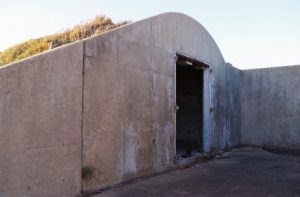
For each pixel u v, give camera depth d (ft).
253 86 42.27
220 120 35.17
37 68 12.85
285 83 40.34
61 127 14.06
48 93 13.39
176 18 25.31
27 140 12.40
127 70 19.01
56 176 13.75
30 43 25.41
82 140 15.37
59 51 13.99
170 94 24.04
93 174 16.01
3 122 11.49
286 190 18.02
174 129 24.48
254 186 18.86
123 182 18.38
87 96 15.72
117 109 18.01
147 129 20.93
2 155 11.44
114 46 17.89
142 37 20.66
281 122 40.32
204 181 19.95
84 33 23.63
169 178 20.44
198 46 29.55
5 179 11.53
